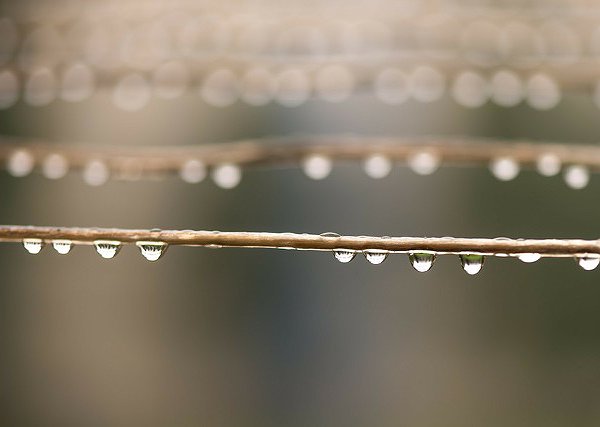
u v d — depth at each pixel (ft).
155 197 1.97
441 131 2.02
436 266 1.82
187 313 1.86
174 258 1.88
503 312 1.78
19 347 1.82
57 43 1.64
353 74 1.60
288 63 1.60
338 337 1.82
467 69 1.57
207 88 1.61
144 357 1.82
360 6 1.66
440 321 1.80
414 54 1.59
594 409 1.68
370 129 2.03
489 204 1.93
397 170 1.95
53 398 1.79
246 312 1.86
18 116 2.05
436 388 1.73
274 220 1.97
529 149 1.41
